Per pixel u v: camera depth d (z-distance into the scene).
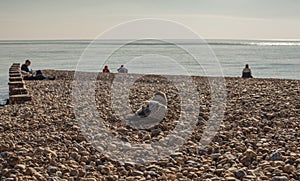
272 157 7.18
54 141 8.50
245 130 9.42
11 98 15.09
